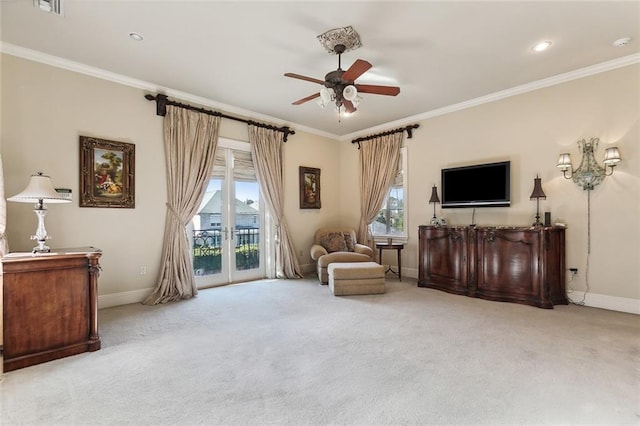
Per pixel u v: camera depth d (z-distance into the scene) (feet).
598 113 12.13
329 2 8.32
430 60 11.53
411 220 18.21
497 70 12.38
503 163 14.33
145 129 13.53
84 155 11.94
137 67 12.07
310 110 17.02
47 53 11.02
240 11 8.70
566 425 5.38
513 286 12.83
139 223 13.35
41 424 5.50
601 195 12.11
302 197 19.76
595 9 8.63
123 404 6.07
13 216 10.68
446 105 16.28
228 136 16.44
